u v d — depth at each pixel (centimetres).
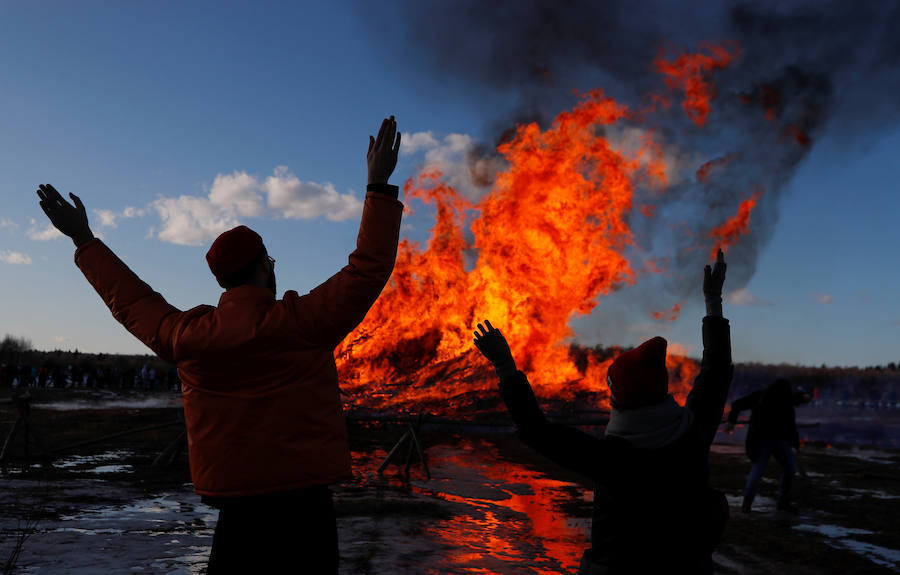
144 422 1730
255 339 240
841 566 652
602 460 246
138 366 6644
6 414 1966
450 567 565
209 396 247
